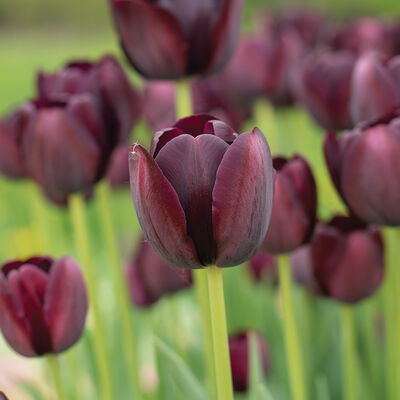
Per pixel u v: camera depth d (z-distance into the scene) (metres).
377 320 1.61
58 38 11.04
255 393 1.31
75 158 1.36
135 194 1.17
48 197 1.53
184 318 1.87
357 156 1.27
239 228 1.17
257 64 1.64
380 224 1.29
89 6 12.77
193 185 1.17
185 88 1.37
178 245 1.17
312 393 1.54
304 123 2.38
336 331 1.58
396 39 1.62
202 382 1.57
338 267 1.35
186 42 1.34
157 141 1.18
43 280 1.27
